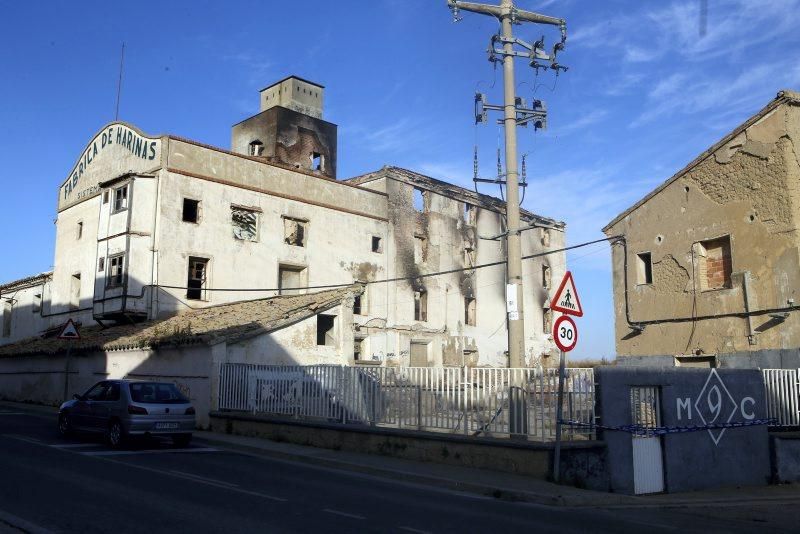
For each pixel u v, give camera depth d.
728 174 19.67
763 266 18.50
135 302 28.50
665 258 21.16
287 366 17.48
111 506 8.51
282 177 34.34
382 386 14.79
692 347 20.06
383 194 39.44
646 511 10.12
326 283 35.44
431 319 40.84
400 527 7.99
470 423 12.94
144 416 15.09
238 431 18.31
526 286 47.72
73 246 34.59
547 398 11.80
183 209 30.38
